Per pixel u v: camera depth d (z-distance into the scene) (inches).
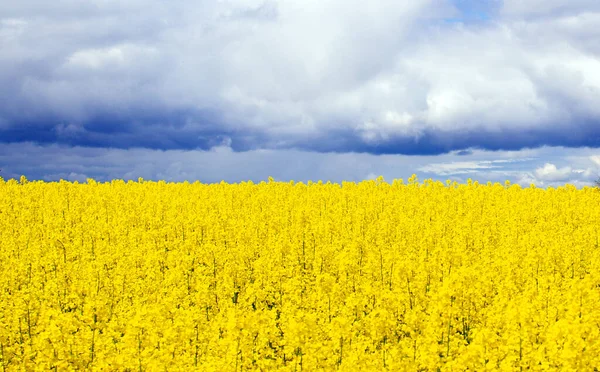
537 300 657.6
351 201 1336.1
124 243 1028.5
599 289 745.0
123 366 521.7
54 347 529.7
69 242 1022.4
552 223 1156.5
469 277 704.4
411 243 1004.6
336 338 537.6
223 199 1317.7
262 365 527.8
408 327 587.2
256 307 740.0
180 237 1061.1
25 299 698.2
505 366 490.3
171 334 558.9
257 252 978.1
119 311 685.3
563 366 491.2
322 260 895.1
